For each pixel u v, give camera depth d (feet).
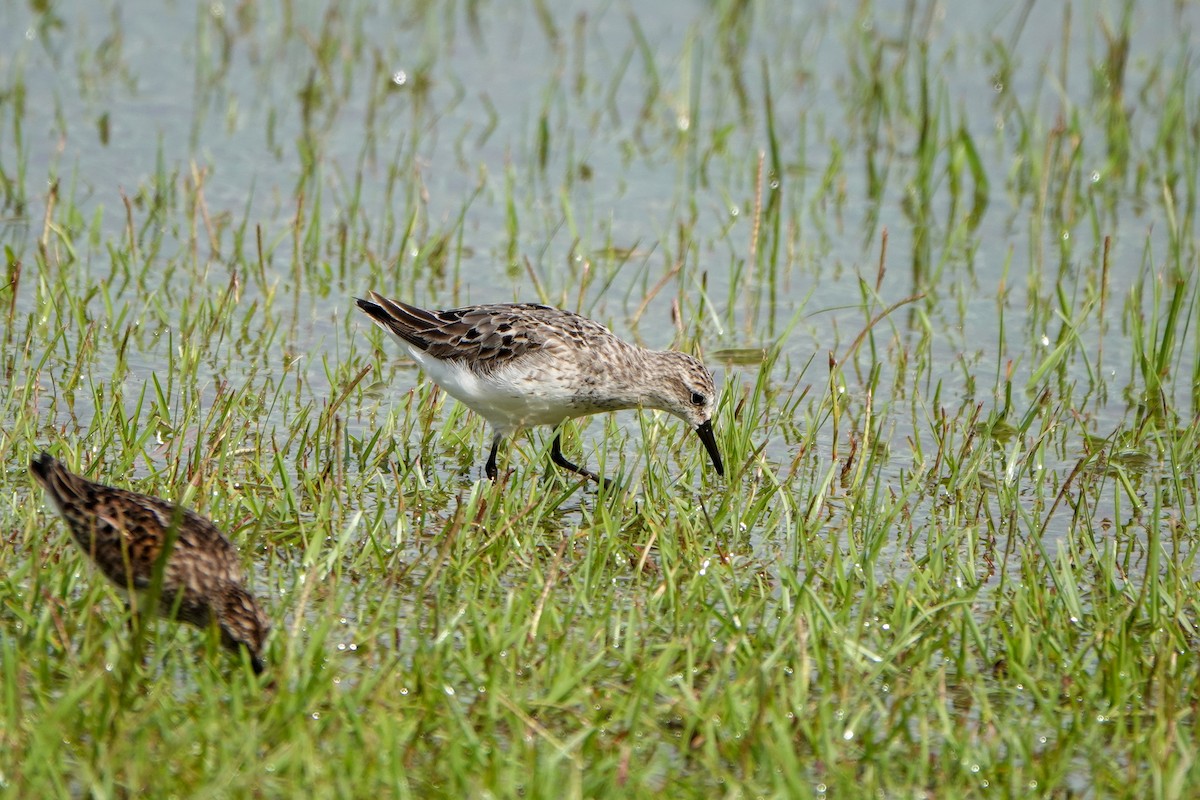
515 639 30.60
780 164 69.10
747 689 29.50
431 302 55.52
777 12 88.58
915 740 29.14
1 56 76.23
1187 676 31.71
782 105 77.87
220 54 79.61
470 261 59.72
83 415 44.06
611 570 36.17
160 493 37.86
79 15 83.05
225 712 27.73
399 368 50.55
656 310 56.90
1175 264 60.85
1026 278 61.52
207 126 71.05
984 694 29.91
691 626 32.40
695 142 72.84
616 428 47.42
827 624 32.17
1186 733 29.12
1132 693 30.81
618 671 30.78
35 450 39.32
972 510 41.91
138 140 68.59
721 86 78.84
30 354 47.32
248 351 50.24
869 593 33.91
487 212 64.54
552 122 74.59
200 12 78.43
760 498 39.42
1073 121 70.13
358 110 74.28
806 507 41.34
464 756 26.99
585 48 83.97
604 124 74.84
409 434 44.73
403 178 67.00
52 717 25.67
